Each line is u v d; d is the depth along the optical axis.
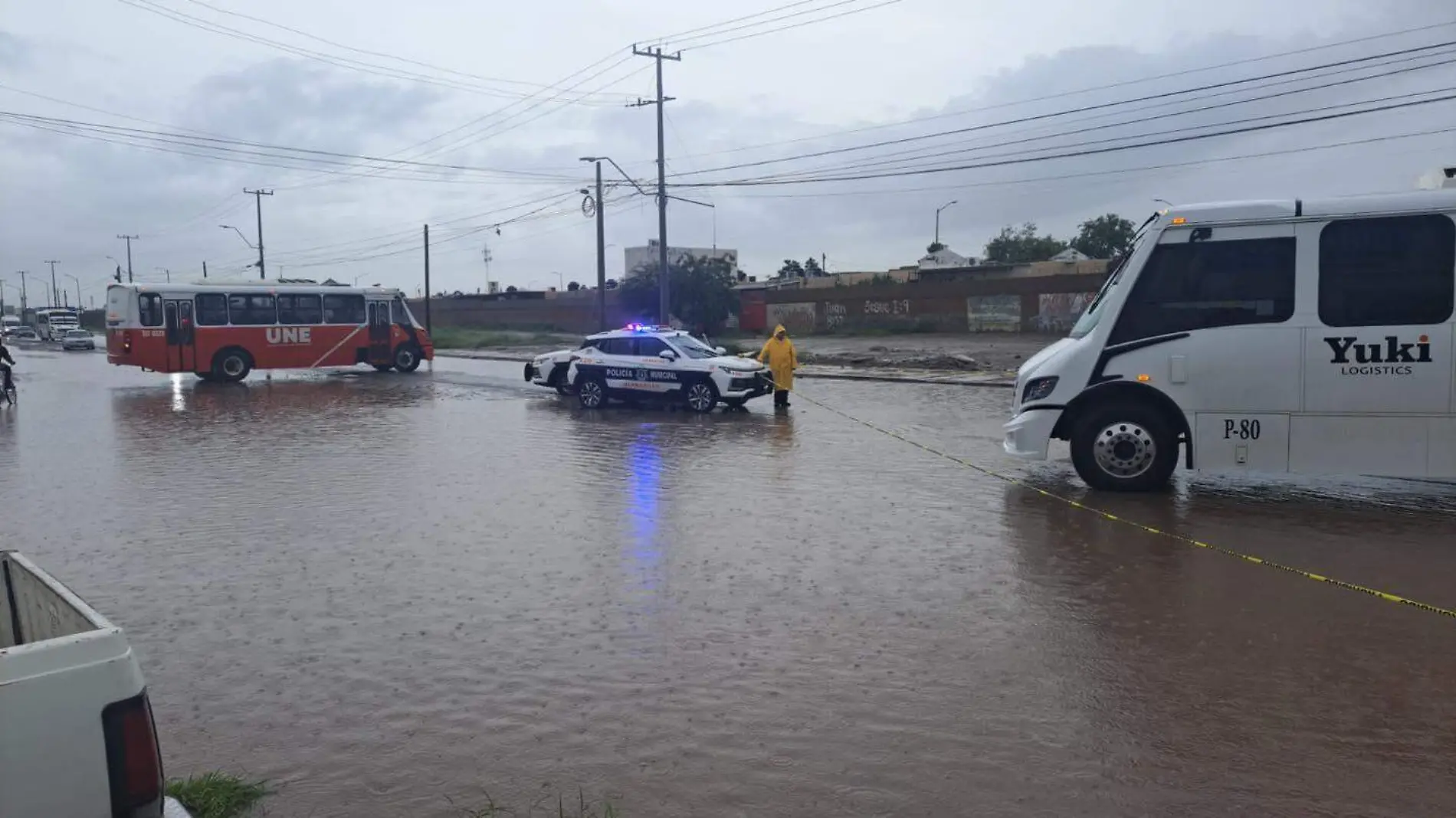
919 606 6.86
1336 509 10.02
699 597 7.11
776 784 4.32
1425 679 5.46
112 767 2.62
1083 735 4.78
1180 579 7.46
